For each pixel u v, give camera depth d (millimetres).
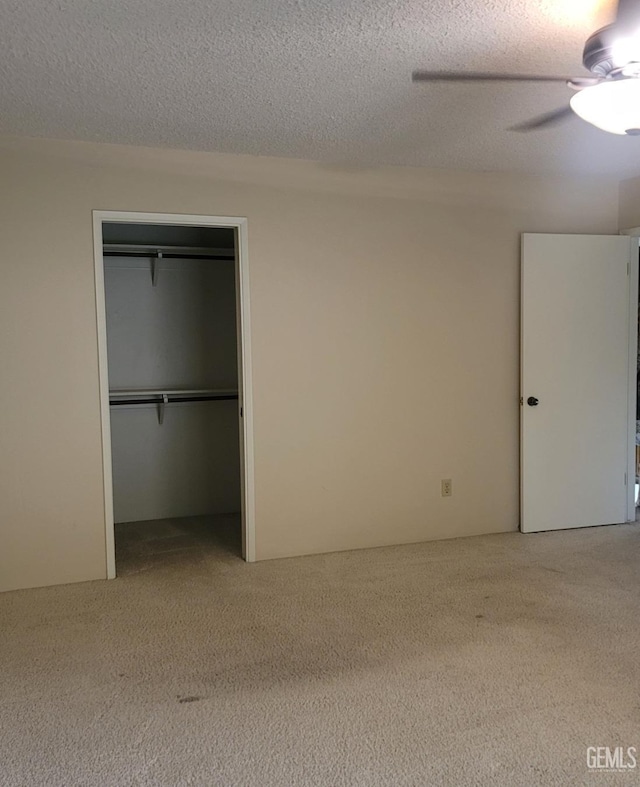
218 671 2645
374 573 3713
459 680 2547
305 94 2797
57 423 3553
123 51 2359
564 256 4355
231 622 3100
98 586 3570
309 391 3996
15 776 2029
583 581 3543
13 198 3396
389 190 4051
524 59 2445
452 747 2141
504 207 4293
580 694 2438
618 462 4586
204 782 1995
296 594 3424
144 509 4898
